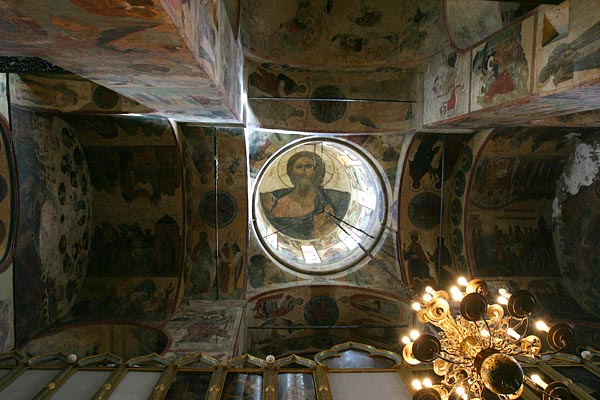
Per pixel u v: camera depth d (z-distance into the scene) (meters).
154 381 6.19
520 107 7.35
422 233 13.18
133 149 10.82
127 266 11.93
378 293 13.30
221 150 11.67
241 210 12.52
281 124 11.37
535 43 6.62
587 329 10.69
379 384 6.29
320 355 6.96
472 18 8.84
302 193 18.41
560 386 4.41
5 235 8.40
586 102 6.83
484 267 12.42
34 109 8.77
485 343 4.99
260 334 13.19
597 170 10.81
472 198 12.18
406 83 11.55
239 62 9.16
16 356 7.19
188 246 12.26
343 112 11.62
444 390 4.91
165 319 11.20
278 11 10.53
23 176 8.84
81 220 11.26
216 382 6.10
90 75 5.15
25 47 4.00
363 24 11.12
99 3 3.03
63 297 10.77
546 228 12.52
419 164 12.45
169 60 4.51
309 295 13.49
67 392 5.80
